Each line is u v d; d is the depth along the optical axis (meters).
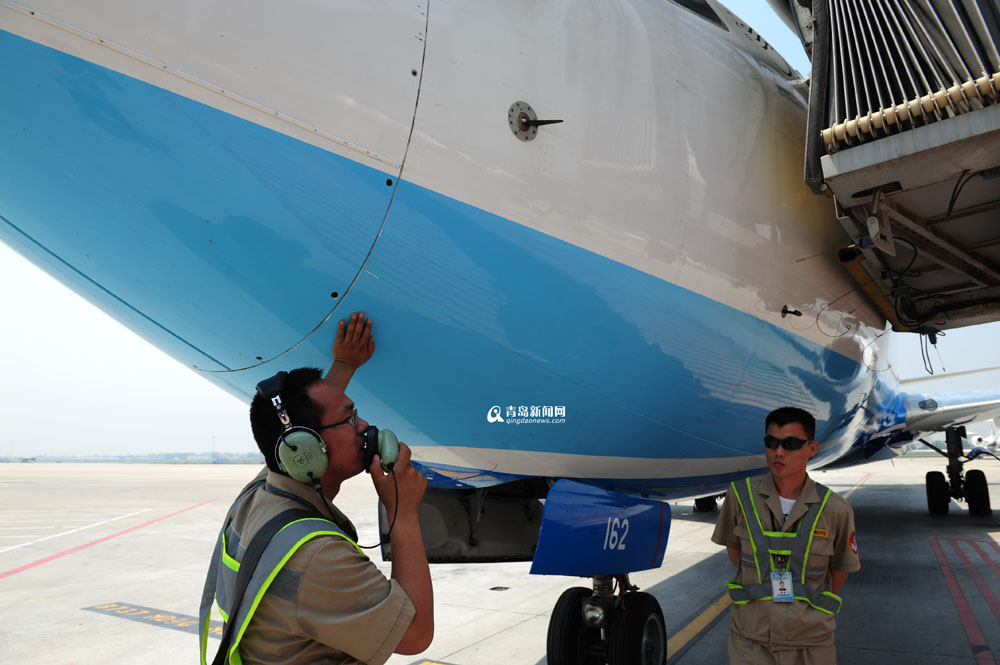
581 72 2.63
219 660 1.23
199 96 1.78
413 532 1.41
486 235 2.32
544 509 3.12
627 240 2.73
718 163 3.15
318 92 1.94
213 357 2.49
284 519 1.29
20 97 1.66
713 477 4.04
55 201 1.88
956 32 2.86
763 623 2.45
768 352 3.59
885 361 5.59
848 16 3.15
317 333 2.28
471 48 2.30
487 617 5.73
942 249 3.92
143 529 12.41
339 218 2.06
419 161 2.15
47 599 6.66
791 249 3.61
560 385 2.79
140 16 1.69
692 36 3.29
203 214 1.92
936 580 6.83
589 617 3.65
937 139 2.84
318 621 1.20
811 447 2.54
